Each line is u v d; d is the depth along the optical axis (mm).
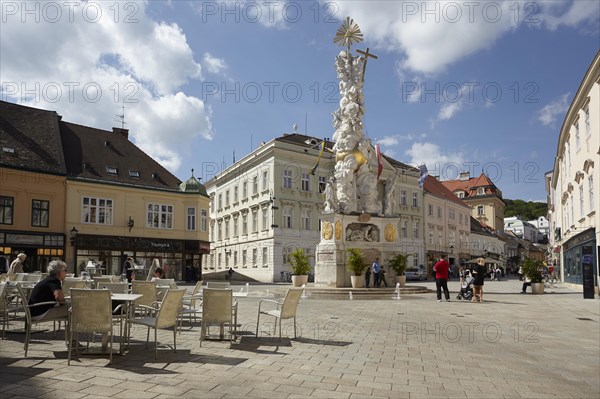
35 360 6918
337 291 20312
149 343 8555
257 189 48312
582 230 28594
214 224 57469
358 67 24312
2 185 31484
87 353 7383
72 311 6770
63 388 5453
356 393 5629
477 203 85250
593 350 8922
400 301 18641
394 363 7297
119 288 9133
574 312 15281
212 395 5355
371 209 23453
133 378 5992
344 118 24062
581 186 29484
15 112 36094
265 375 6332
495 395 5758
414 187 57938
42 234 32719
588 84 25625
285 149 46094
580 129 28844
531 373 6969
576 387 6277
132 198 37312
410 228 56562
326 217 22688
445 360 7641
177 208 39562
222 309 8406
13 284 9188
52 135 36312
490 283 40938
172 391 5461
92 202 35438
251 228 48688
